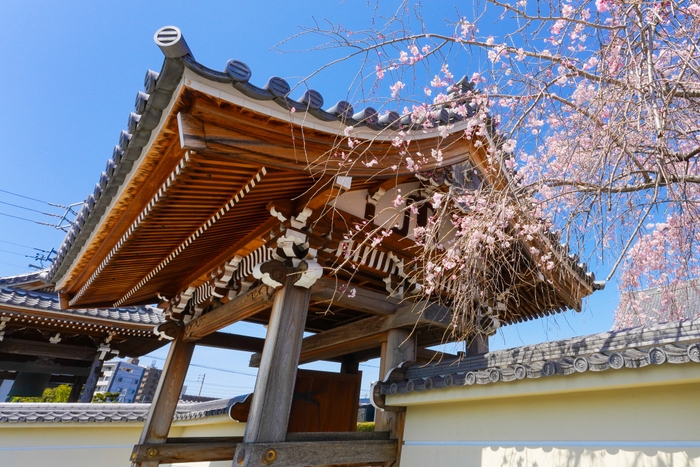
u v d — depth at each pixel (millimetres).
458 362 3416
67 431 6809
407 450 3754
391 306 4227
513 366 2881
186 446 4805
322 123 2859
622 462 2467
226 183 2992
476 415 3357
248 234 4023
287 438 3201
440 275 3846
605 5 2375
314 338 5289
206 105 2422
